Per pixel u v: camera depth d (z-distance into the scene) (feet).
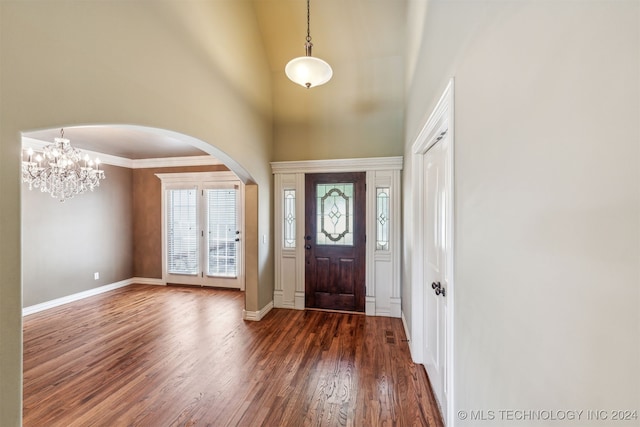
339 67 11.94
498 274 2.73
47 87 3.88
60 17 4.05
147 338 9.77
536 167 2.08
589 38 1.55
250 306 11.43
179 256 17.25
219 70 8.42
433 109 5.22
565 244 1.77
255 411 6.14
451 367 4.15
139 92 5.47
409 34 9.09
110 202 16.34
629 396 1.35
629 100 1.33
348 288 12.30
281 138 12.85
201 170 16.89
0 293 3.30
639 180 1.29
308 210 12.57
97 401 6.47
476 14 3.22
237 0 9.53
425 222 7.82
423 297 8.00
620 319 1.38
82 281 14.75
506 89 2.53
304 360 8.25
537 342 2.09
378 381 7.20
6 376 3.33
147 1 5.68
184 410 6.17
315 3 10.36
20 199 3.51
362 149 12.08
